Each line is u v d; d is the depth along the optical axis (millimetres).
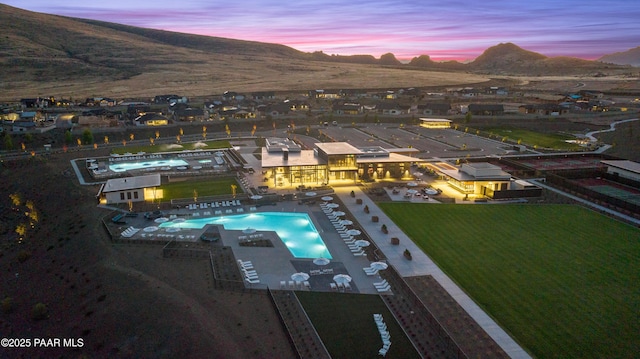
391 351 43312
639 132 165250
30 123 155625
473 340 44844
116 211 82875
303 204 88375
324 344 44312
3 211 93938
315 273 59469
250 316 49219
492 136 165250
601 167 116000
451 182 103188
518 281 56875
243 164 121812
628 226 76062
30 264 68562
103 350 46031
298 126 194500
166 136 169250
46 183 105125
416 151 125438
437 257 64062
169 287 55094
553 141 157500
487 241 69688
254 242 69375
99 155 134625
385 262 62188
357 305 51594
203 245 67875
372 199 91438
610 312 49719
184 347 44250
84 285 58281
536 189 92500
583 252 65438
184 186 101188
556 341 44625
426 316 48781
